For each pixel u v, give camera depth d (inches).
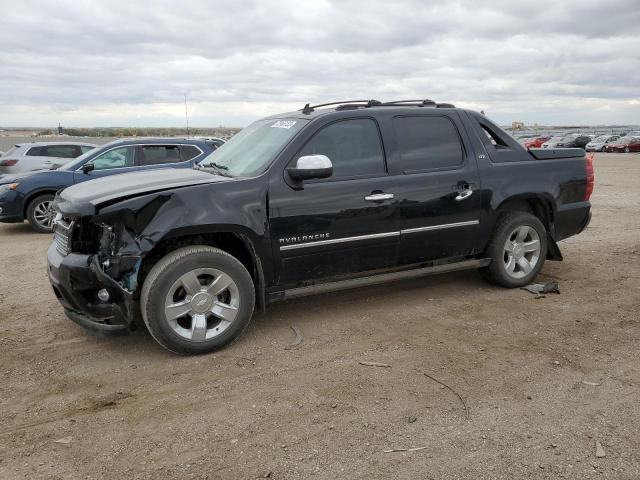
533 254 222.1
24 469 109.8
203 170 196.2
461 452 113.0
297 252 173.3
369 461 110.5
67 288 156.9
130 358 161.8
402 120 193.8
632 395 135.6
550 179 218.2
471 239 205.2
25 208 388.2
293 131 180.1
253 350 165.8
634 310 195.9
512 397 135.0
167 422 126.5
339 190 176.7
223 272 162.1
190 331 160.4
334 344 169.2
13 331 184.5
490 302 205.9
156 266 155.6
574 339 170.4
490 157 207.8
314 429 122.3
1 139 1254.3
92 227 158.2
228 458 112.4
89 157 391.5
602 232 343.9
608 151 1989.4
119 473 108.2
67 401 137.2
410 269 198.8
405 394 137.1
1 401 137.6
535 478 104.4
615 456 111.0
